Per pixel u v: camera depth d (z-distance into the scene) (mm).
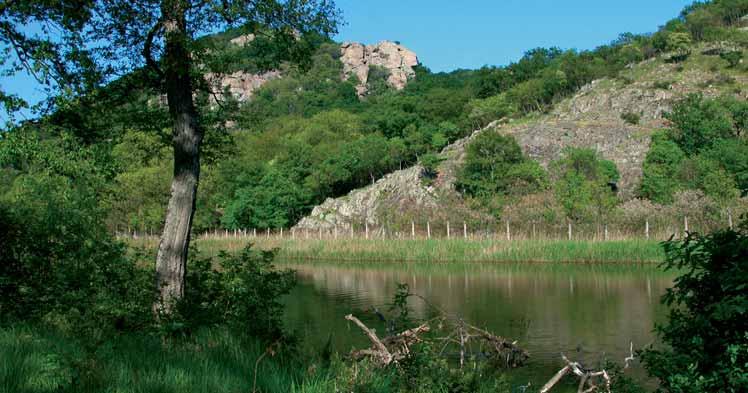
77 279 10773
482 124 92625
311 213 72000
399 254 44469
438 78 167750
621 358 15734
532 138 72375
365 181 79562
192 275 12250
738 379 6203
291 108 148250
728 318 6457
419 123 88812
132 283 11438
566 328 19344
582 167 59344
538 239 43250
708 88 86250
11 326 8367
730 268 6641
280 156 79750
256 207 66875
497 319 20812
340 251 47156
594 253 38844
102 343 7434
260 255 12320
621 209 48406
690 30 115938
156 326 9562
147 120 12852
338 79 186500
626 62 107812
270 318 10766
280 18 11961
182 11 10977
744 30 113062
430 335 14633
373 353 10836
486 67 119500
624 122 79938
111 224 60125
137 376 6387
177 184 11773
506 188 58281
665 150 60688
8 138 11273
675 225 43688
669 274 32062
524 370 14570
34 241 11531
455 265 39875
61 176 12508
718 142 58875
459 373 8477
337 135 97000
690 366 6605
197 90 13391
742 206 44156
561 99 99000
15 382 5773
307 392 6809
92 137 12664
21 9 11141
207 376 6695
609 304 23484
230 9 11219
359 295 27172
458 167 65250
